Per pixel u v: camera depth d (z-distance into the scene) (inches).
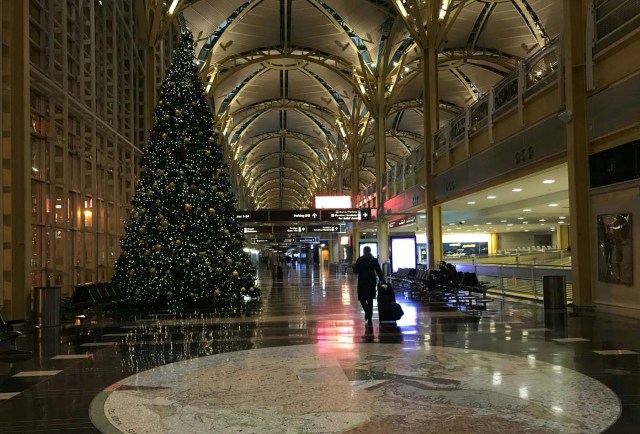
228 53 1849.2
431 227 1025.5
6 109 522.6
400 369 287.0
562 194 829.8
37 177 614.2
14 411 220.5
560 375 265.6
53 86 627.8
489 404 217.0
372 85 1806.1
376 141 1766.7
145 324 510.6
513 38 1774.1
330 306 659.4
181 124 697.0
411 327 454.6
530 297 675.4
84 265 731.4
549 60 590.9
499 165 708.0
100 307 669.3
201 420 202.4
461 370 281.1
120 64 932.0
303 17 1685.5
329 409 213.8
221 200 705.0
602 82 504.1
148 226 673.6
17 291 512.1
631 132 467.2
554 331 407.8
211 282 679.7
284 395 237.6
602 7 503.8
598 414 201.2
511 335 394.6
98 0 834.8
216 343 391.2
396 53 1788.9
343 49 1818.4
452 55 1833.2
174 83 710.5
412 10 1115.3
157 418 206.4
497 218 1299.2
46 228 633.6
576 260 539.5
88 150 768.3
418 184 1105.4
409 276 904.3
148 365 313.4
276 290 970.1
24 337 434.3
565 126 552.1
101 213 826.2
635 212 468.1
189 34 746.8
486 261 941.8
